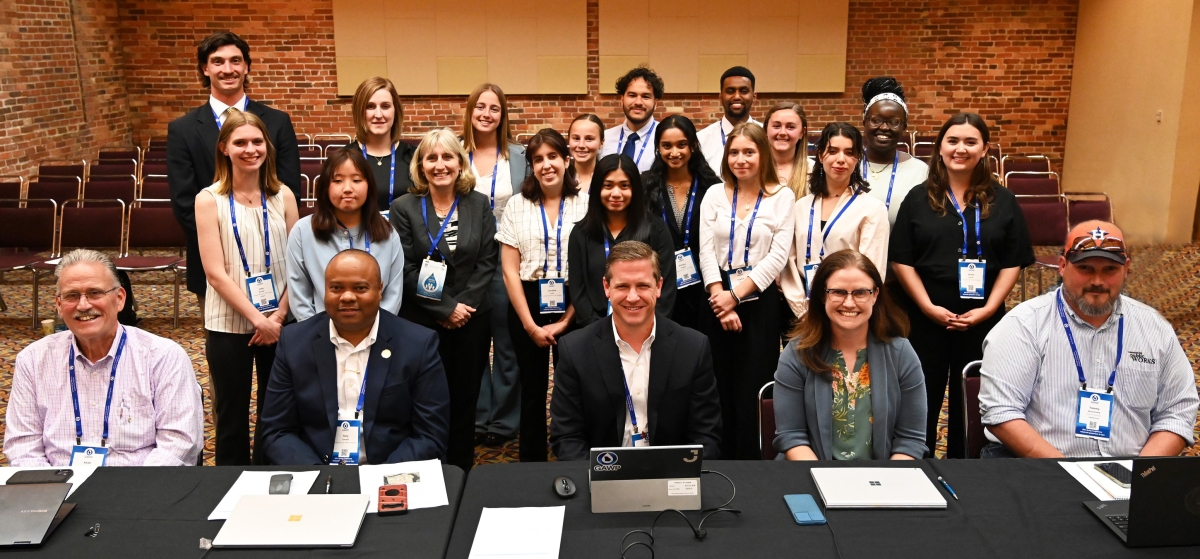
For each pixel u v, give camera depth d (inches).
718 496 89.0
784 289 149.0
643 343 112.4
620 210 136.5
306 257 132.6
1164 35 332.2
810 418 110.0
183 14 402.0
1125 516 83.1
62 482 88.0
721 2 402.3
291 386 111.8
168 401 110.7
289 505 84.9
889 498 86.7
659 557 77.8
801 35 405.1
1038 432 110.5
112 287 107.6
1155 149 338.6
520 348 148.9
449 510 86.7
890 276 151.0
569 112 415.5
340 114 414.0
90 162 370.0
